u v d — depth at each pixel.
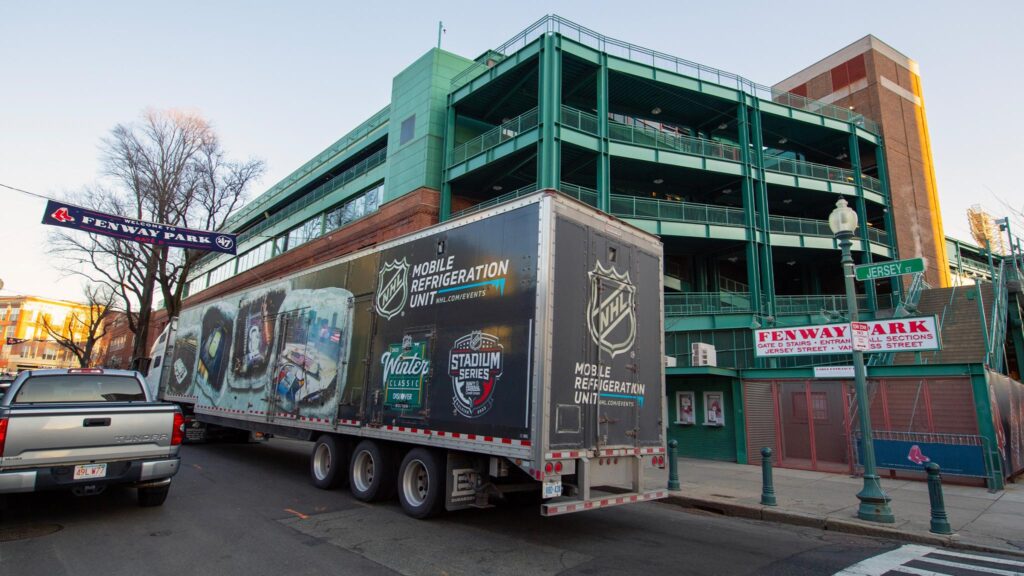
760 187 26.59
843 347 14.15
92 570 5.15
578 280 6.86
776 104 28.72
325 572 5.28
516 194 23.34
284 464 12.58
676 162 24.61
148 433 7.12
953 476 11.98
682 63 26.19
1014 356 23.97
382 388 8.42
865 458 8.45
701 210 25.20
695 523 8.29
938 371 12.65
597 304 7.09
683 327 24.34
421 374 7.77
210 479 10.10
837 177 29.77
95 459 6.66
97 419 6.75
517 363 6.45
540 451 5.96
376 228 27.28
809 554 6.49
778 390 15.14
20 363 90.00
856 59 35.66
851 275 9.25
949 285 33.47
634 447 7.24
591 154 23.56
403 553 5.95
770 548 6.75
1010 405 14.05
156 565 5.34
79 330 72.38
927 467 7.76
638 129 24.97
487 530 7.07
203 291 52.59
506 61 23.61
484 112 26.69
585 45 23.42
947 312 22.81
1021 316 23.17
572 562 5.81
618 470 7.04
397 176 26.86
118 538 6.19
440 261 7.98
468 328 7.23
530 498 8.17
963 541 7.05
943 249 33.91
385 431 8.14
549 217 6.59
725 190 28.97
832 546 6.99
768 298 25.00
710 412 16.56
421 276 8.24
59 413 6.52
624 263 7.70
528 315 6.45
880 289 31.38
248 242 45.12
